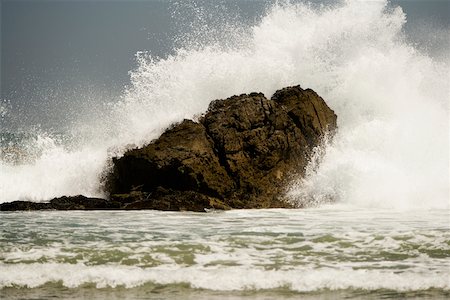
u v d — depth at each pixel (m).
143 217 52.59
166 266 35.72
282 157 64.38
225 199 60.78
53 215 53.84
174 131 63.84
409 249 39.16
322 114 68.50
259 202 60.78
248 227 46.94
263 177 62.72
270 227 46.81
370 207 59.78
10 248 39.34
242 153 62.97
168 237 42.72
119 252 38.28
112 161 64.75
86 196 65.00
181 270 34.66
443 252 38.53
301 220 50.66
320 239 41.72
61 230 45.66
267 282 32.75
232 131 63.41
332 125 69.06
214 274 34.06
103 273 34.06
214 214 54.72
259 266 35.59
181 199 58.75
